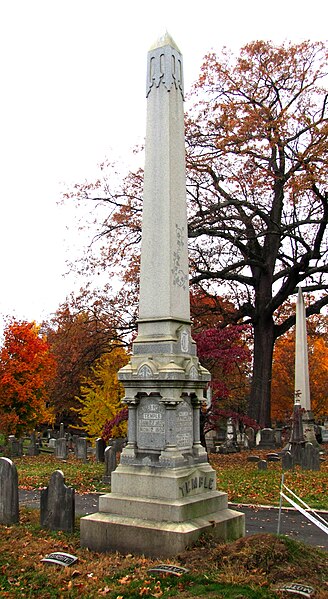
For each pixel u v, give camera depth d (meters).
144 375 9.50
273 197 30.72
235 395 35.31
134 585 7.14
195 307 30.27
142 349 9.89
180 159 10.66
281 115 25.67
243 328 20.16
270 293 31.05
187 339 10.09
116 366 32.00
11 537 10.08
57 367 31.05
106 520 8.95
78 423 49.69
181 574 7.30
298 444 22.41
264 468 20.41
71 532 10.37
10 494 11.38
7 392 32.28
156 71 10.76
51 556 8.50
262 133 25.83
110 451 17.59
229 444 30.48
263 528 11.48
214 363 20.19
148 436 9.43
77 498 15.06
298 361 28.61
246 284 32.38
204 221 27.30
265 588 6.67
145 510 8.84
